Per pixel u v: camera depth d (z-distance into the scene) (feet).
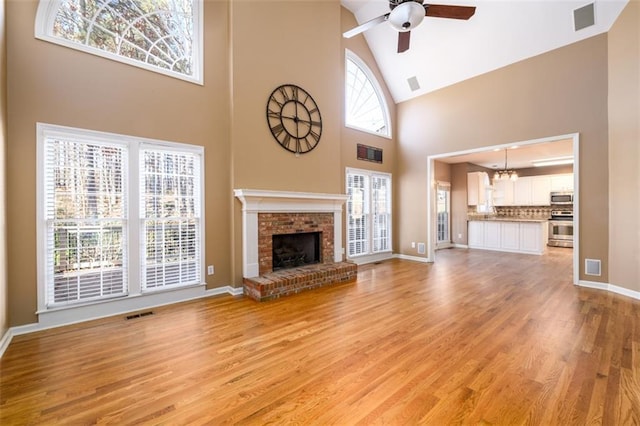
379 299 12.21
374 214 20.79
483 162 27.37
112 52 10.78
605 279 13.50
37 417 5.38
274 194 13.46
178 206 12.10
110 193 10.52
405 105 21.71
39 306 9.23
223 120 13.20
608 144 13.34
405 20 9.99
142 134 11.11
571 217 27.53
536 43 15.11
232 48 12.84
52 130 9.37
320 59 16.05
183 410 5.57
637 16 11.71
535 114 15.49
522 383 6.31
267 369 6.97
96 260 10.28
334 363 7.22
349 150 19.04
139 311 10.93
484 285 14.32
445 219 28.12
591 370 6.76
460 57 17.51
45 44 9.29
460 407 5.58
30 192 9.09
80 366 7.14
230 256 13.41
